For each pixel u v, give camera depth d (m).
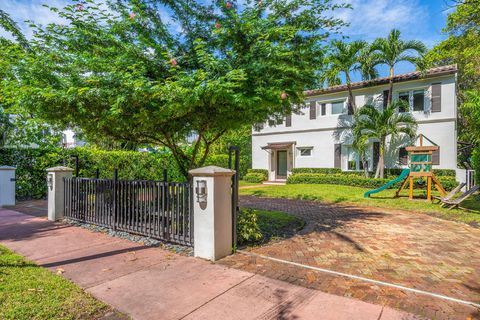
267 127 20.64
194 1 6.06
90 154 12.69
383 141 14.55
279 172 21.25
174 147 7.56
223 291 3.39
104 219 6.69
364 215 8.50
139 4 5.68
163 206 5.52
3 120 12.87
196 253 4.68
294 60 5.65
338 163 17.36
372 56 14.23
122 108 4.92
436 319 2.79
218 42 5.70
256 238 5.51
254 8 5.68
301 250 5.08
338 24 5.95
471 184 12.91
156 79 5.75
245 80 5.02
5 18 7.69
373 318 2.79
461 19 10.02
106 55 5.68
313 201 11.49
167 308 3.00
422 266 4.33
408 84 15.01
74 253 4.83
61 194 7.72
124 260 4.49
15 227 6.81
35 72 4.91
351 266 4.31
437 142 14.41
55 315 2.84
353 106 15.70
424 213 8.82
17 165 11.11
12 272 3.91
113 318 2.82
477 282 3.75
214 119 5.84
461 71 16.58
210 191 4.53
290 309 2.97
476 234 6.23
